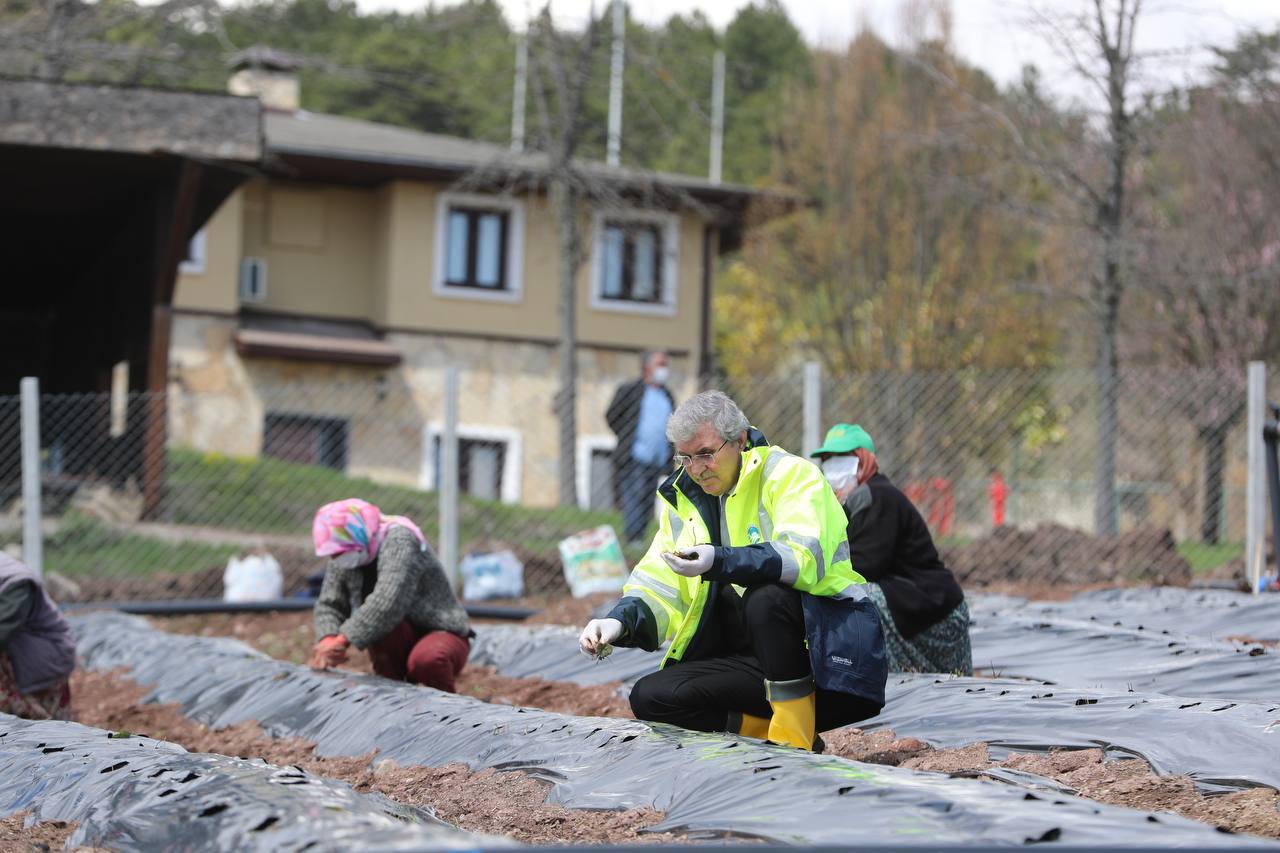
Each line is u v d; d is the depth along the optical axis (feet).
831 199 100.78
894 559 20.40
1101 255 53.83
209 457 58.85
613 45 71.10
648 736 15.16
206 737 22.06
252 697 22.93
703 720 15.70
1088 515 55.83
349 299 83.56
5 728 17.81
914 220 96.27
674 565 14.25
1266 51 55.36
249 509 51.83
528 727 17.19
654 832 12.89
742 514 15.02
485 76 77.61
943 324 95.40
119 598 40.16
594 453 84.28
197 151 51.93
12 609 21.57
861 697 14.85
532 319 83.56
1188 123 67.82
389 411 80.74
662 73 69.92
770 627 14.80
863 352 97.50
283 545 45.09
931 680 19.38
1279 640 27.37
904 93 95.25
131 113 51.67
